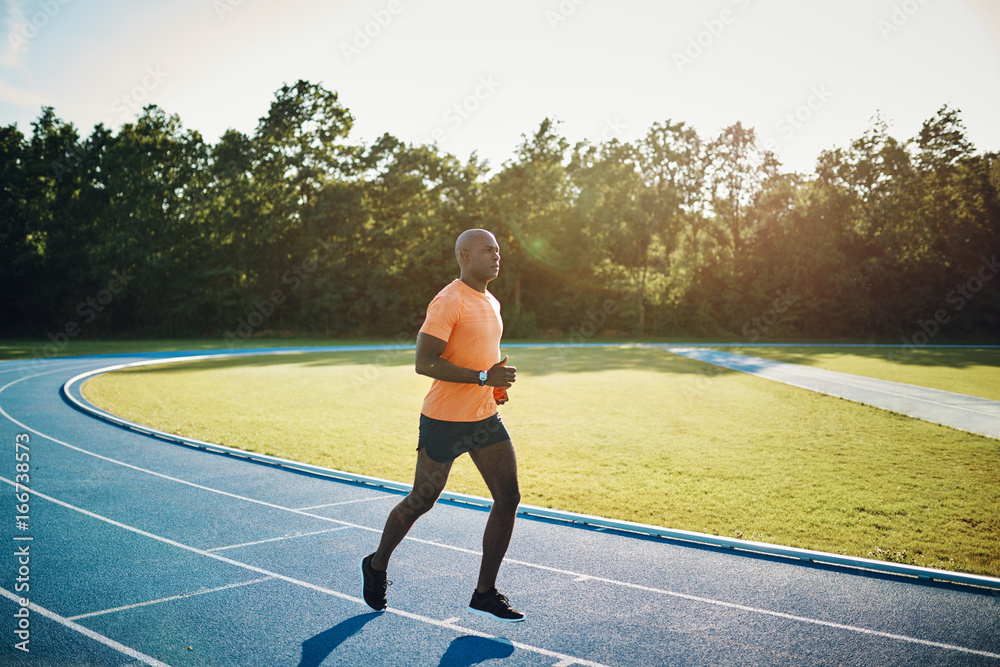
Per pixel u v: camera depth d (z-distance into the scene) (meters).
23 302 45.66
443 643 3.43
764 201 52.72
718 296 52.09
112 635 3.46
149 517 5.77
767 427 11.40
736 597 4.09
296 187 49.62
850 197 49.91
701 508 6.40
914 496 6.91
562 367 24.38
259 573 4.45
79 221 47.59
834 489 7.20
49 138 48.88
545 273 53.06
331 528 5.51
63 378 18.16
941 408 13.55
